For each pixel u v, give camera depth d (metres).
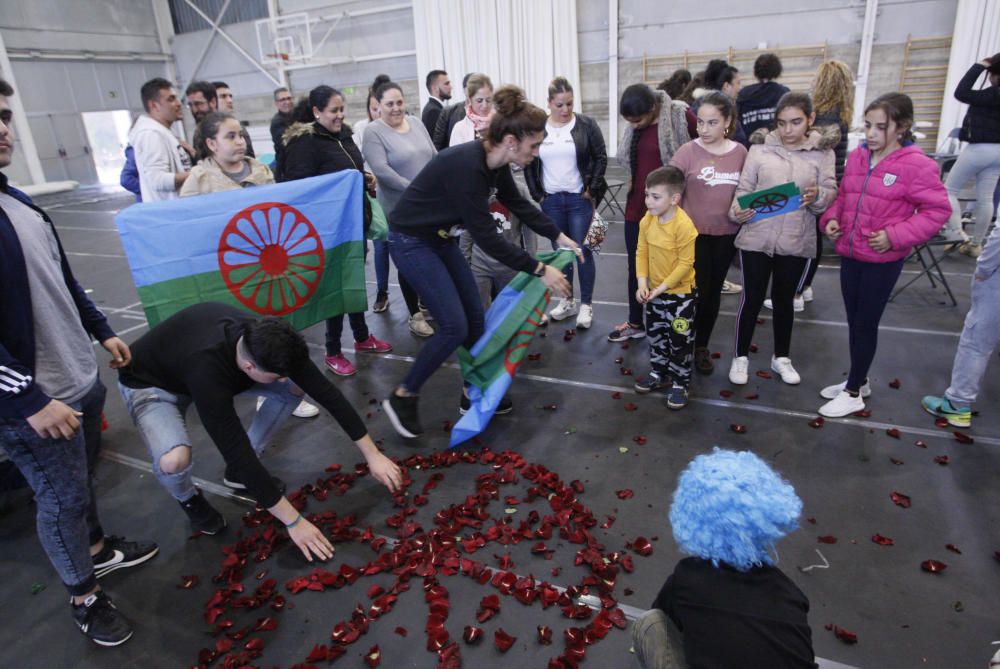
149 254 3.00
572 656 1.93
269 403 2.71
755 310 3.48
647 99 3.64
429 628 2.08
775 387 3.61
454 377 3.98
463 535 2.53
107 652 2.10
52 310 1.92
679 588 1.24
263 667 1.99
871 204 2.92
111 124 17.52
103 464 3.21
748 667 1.08
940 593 2.14
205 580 2.38
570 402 3.57
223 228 3.13
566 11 13.09
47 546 2.03
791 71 11.72
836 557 2.32
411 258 2.95
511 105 2.57
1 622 2.24
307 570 2.40
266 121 17.77
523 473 2.88
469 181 2.70
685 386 3.40
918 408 3.30
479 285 4.04
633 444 3.12
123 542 2.50
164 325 2.30
